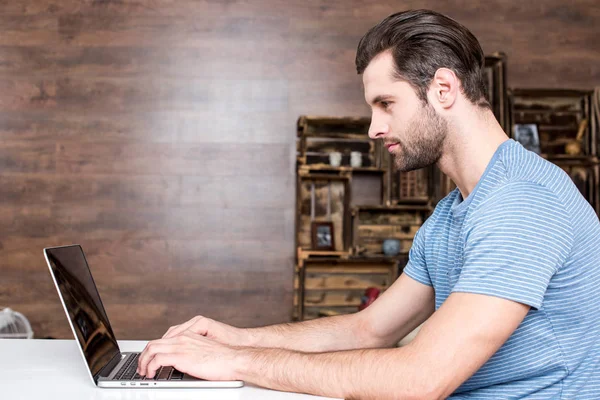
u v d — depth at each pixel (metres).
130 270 4.14
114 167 4.17
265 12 4.27
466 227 1.08
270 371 1.04
